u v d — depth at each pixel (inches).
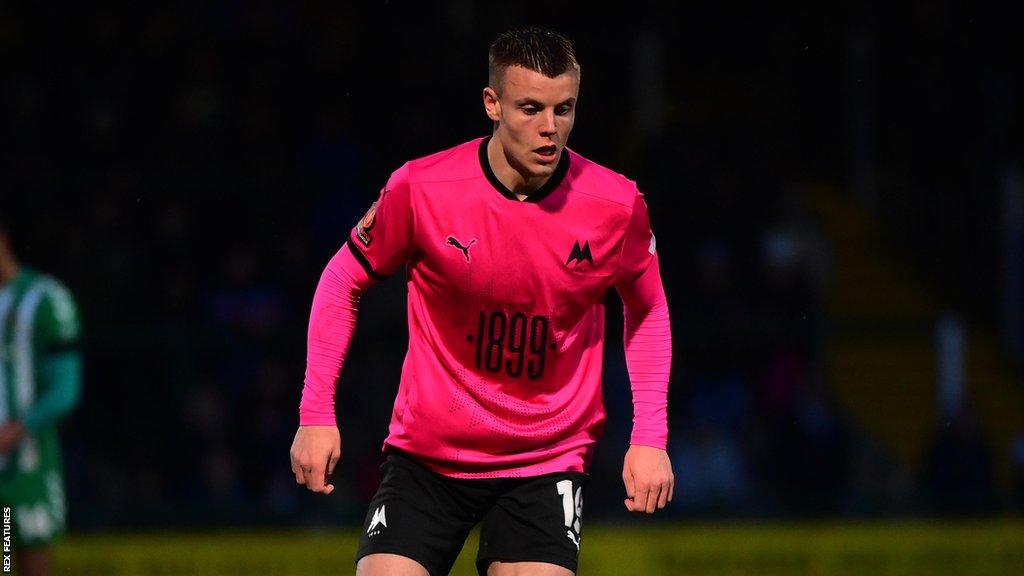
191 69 1705.2
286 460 1254.3
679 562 1131.3
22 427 797.2
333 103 1718.8
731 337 1434.5
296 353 1326.3
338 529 1128.8
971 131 1850.4
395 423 465.7
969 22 1882.4
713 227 1594.5
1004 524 1186.6
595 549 1120.8
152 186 1546.5
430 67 1760.6
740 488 1316.4
